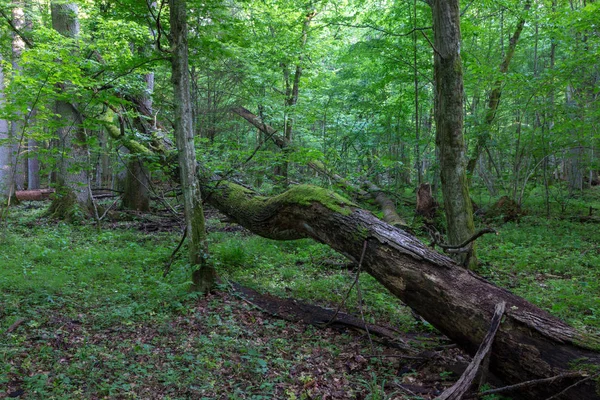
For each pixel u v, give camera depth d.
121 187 14.10
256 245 8.04
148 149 9.84
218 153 9.23
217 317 4.69
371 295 5.59
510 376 3.15
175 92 5.55
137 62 6.54
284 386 3.40
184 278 5.68
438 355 3.92
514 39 12.41
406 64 11.00
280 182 10.58
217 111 15.38
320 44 14.25
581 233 9.12
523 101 11.14
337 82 14.52
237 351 3.96
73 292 5.38
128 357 3.77
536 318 3.17
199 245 5.57
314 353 4.03
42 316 4.60
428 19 10.15
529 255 7.29
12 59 10.91
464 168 6.17
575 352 2.95
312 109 13.21
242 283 6.01
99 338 4.16
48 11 12.80
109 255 7.25
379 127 13.33
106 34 9.46
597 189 15.62
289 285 6.09
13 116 8.13
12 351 3.68
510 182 13.71
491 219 10.72
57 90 8.15
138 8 5.92
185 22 5.48
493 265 6.80
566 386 2.86
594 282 5.84
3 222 9.69
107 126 10.34
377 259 4.12
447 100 5.98
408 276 3.84
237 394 3.22
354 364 3.82
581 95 11.95
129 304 5.05
